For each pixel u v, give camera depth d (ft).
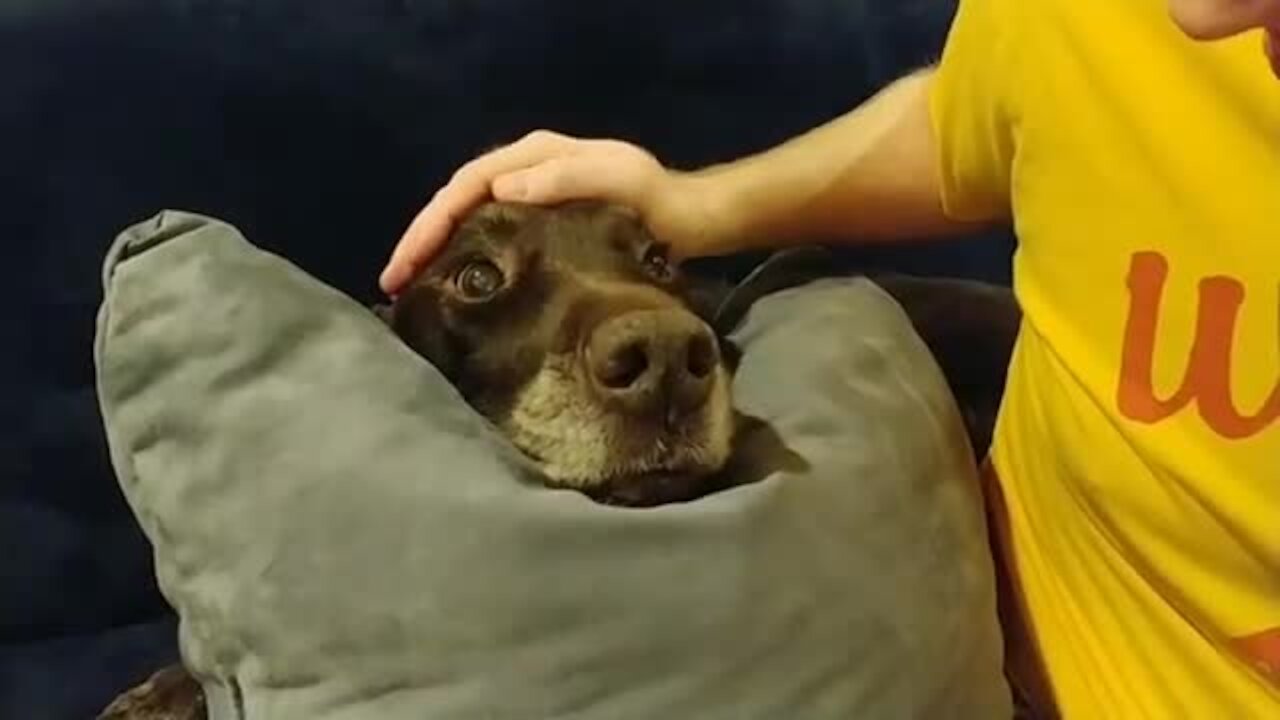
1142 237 3.90
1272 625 3.71
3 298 5.07
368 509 3.53
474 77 5.32
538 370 4.35
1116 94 3.92
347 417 3.62
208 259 3.78
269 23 5.16
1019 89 4.20
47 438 5.16
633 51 5.45
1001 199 4.63
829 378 4.13
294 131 5.18
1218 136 3.74
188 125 5.10
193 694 4.64
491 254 4.61
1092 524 4.09
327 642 3.50
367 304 5.34
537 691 3.45
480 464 3.59
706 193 4.78
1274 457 3.65
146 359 3.71
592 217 4.67
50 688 5.16
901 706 3.71
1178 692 3.93
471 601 3.47
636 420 4.09
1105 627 4.10
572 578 3.49
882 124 4.81
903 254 5.67
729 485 3.94
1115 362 3.95
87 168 5.05
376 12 5.25
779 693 3.55
